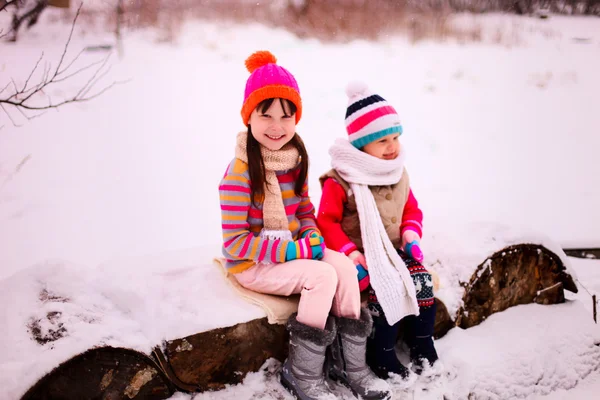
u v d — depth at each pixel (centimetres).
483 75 911
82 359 162
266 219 202
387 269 206
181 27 982
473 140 639
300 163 213
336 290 195
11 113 542
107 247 335
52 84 630
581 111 784
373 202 218
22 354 159
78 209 387
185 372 183
